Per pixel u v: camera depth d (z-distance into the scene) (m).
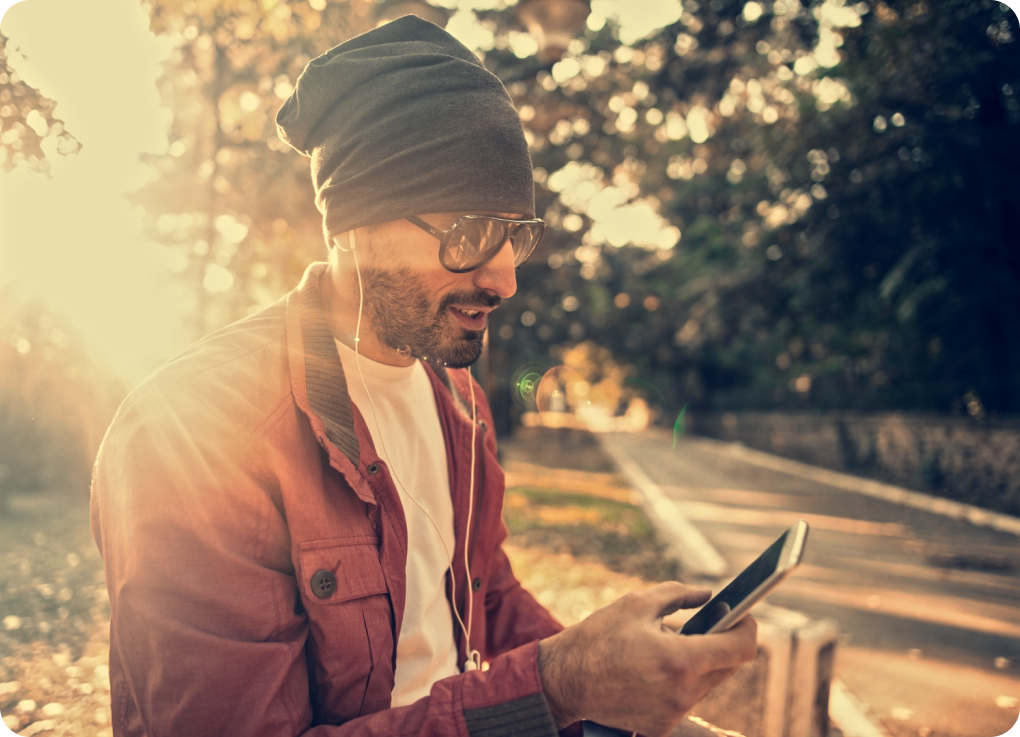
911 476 16.95
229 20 5.51
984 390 15.20
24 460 11.14
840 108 12.91
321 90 1.06
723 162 17.44
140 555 0.84
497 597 1.48
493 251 1.01
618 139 14.52
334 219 1.03
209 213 8.26
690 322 21.80
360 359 1.17
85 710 3.41
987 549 9.37
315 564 0.96
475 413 1.48
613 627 0.81
